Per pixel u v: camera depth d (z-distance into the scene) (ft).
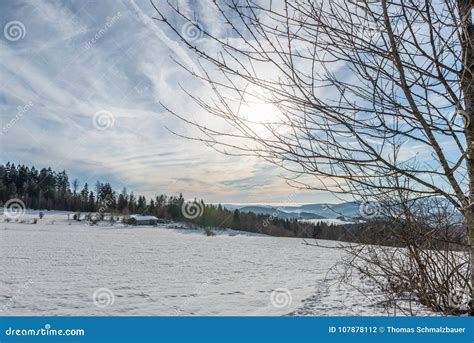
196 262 42.57
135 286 25.62
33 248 54.24
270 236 102.73
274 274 33.17
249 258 48.78
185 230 121.70
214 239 92.48
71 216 159.43
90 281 27.40
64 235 86.74
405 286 16.76
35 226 122.52
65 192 185.88
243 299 21.43
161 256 48.49
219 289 24.82
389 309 16.60
